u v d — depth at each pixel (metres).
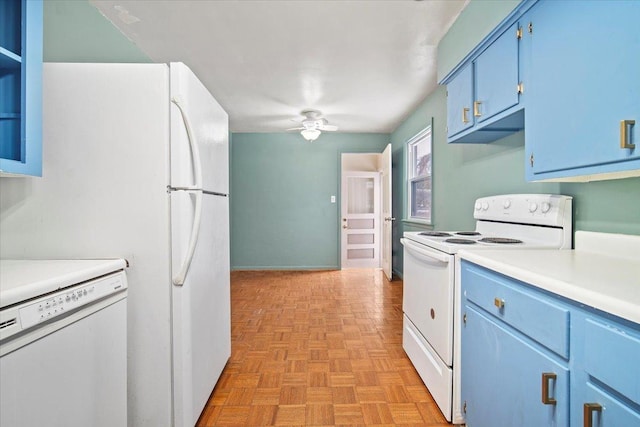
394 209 5.00
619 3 0.94
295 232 5.33
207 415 1.58
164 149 1.29
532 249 1.45
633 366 0.64
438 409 1.62
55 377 0.86
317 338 2.50
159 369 1.30
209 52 2.49
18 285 0.80
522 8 1.38
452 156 2.90
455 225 2.84
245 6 1.91
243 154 5.26
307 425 1.51
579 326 0.78
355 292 3.88
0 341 0.71
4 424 0.72
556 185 1.57
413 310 2.02
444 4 1.89
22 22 1.13
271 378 1.92
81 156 1.29
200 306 1.48
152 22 2.08
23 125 1.13
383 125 4.75
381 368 2.03
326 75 2.95
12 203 1.28
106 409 1.08
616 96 0.95
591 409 0.72
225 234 1.95
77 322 0.95
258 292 3.88
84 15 2.21
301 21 2.08
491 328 1.17
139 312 1.29
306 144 5.30
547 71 1.25
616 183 1.25
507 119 1.62
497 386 1.13
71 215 1.28
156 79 1.29
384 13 1.98
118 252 1.29
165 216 1.29
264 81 3.08
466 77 1.94
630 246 1.17
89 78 1.29
